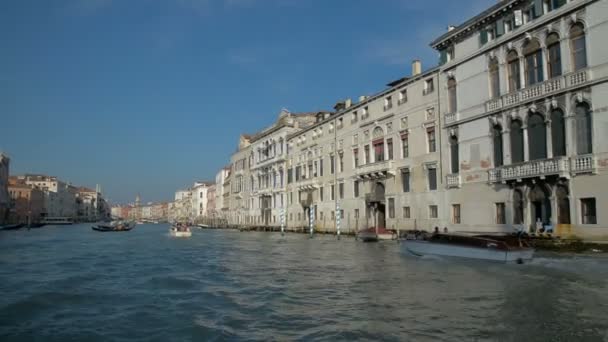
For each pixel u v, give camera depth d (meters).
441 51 32.38
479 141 28.62
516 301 11.86
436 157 32.62
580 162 21.97
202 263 24.23
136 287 16.44
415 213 34.59
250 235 57.31
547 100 23.81
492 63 27.83
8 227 89.81
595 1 21.62
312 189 51.88
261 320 10.99
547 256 20.95
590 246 21.27
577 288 13.38
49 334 10.40
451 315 10.66
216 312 12.05
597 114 21.44
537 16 24.55
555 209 23.33
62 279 18.56
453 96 31.25
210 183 153.12
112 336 10.17
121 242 47.03
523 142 25.28
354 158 43.62
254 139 72.88
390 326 9.95
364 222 41.47
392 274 17.31
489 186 27.69
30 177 154.88
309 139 53.31
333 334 9.55
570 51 22.86
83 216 196.62
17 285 17.12
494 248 19.70
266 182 67.31
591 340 8.56
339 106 48.88
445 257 22.00
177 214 197.12
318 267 20.22
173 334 10.16
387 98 38.75
